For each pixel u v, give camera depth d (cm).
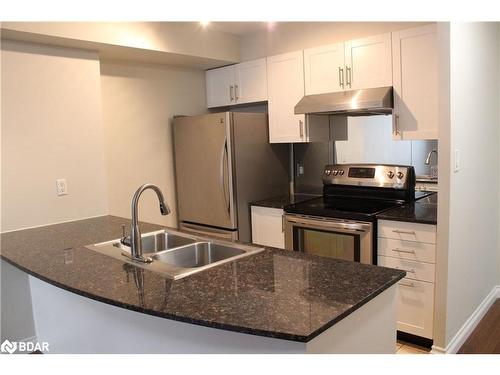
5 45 257
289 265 180
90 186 301
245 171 356
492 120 312
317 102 321
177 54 335
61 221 287
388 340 167
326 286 154
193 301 143
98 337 191
